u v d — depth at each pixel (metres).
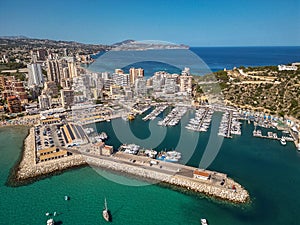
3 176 102.44
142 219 75.56
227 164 108.00
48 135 143.00
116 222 74.44
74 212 79.31
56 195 88.44
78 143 126.56
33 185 95.06
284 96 188.12
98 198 86.19
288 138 135.88
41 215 78.19
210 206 81.00
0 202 84.75
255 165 107.50
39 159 111.44
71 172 103.62
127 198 85.75
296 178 97.19
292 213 77.38
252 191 88.38
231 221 74.50
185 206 81.06
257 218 75.50
